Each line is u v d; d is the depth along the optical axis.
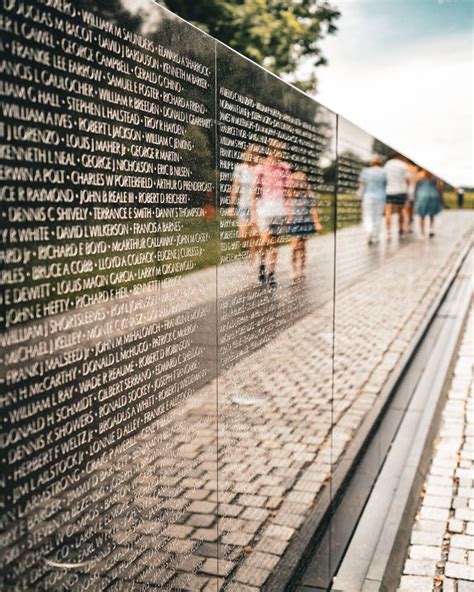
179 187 2.52
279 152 3.66
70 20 1.85
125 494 2.20
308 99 4.16
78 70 1.89
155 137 2.32
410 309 8.63
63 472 1.87
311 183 4.26
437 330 11.77
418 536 5.31
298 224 4.03
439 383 8.90
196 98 2.65
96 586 2.04
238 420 3.16
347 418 5.15
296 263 4.01
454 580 4.71
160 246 2.38
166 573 2.48
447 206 13.62
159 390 2.40
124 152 2.13
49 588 1.83
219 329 2.94
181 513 2.59
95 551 2.03
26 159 1.69
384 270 6.86
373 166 6.28
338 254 4.95
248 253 3.27
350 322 5.31
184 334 2.60
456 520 5.58
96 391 2.02
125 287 2.16
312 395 4.30
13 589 1.69
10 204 1.65
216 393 2.91
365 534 4.89
